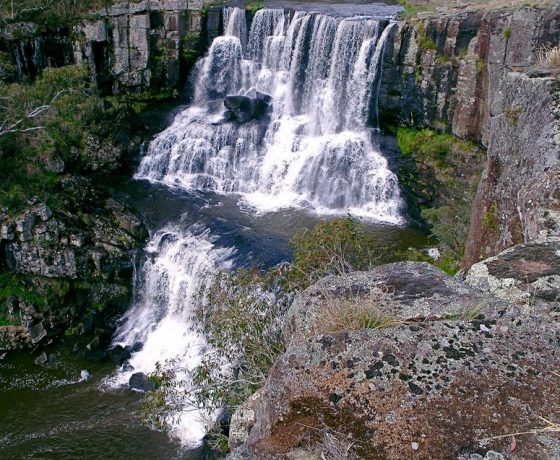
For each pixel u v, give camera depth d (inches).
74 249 1063.0
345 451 154.9
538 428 153.3
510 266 239.9
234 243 1045.8
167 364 784.3
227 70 1481.3
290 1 1622.8
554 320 211.0
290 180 1282.0
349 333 188.7
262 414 181.9
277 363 186.1
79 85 1365.7
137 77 1477.6
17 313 1027.3
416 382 170.1
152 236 1133.1
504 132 412.2
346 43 1256.8
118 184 1307.8
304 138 1314.0
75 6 1454.2
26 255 1051.9
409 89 1179.3
